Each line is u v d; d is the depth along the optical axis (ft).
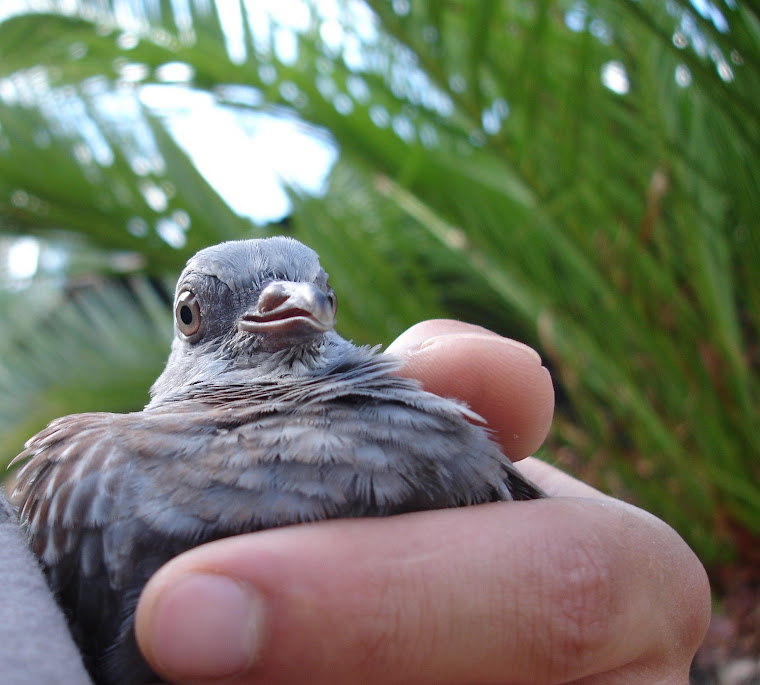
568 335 0.92
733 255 0.82
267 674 0.36
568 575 0.40
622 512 0.44
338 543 0.38
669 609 0.43
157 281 1.29
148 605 0.36
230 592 0.35
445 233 0.99
